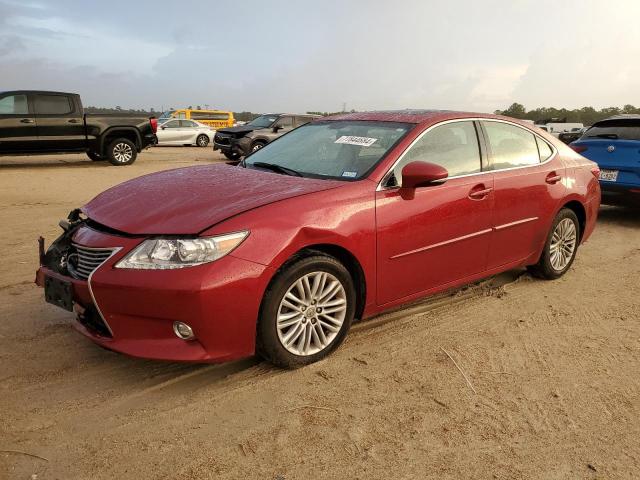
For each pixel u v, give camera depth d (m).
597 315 4.39
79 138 14.66
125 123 15.41
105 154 15.31
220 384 3.16
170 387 3.12
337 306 3.42
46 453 2.53
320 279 3.29
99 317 3.06
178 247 2.85
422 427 2.80
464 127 4.25
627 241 6.96
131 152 15.66
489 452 2.63
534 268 5.11
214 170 4.06
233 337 2.96
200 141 26.41
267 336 3.12
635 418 2.96
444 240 3.90
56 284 3.20
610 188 7.71
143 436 2.67
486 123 4.43
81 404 2.93
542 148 4.91
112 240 3.01
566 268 5.27
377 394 3.10
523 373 3.40
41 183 11.39
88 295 2.99
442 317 4.23
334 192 3.38
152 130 15.98
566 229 5.13
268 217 3.05
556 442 2.72
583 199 5.18
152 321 2.90
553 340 3.89
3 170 13.76
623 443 2.74
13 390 3.05
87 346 3.59
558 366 3.51
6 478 2.35
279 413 2.89
